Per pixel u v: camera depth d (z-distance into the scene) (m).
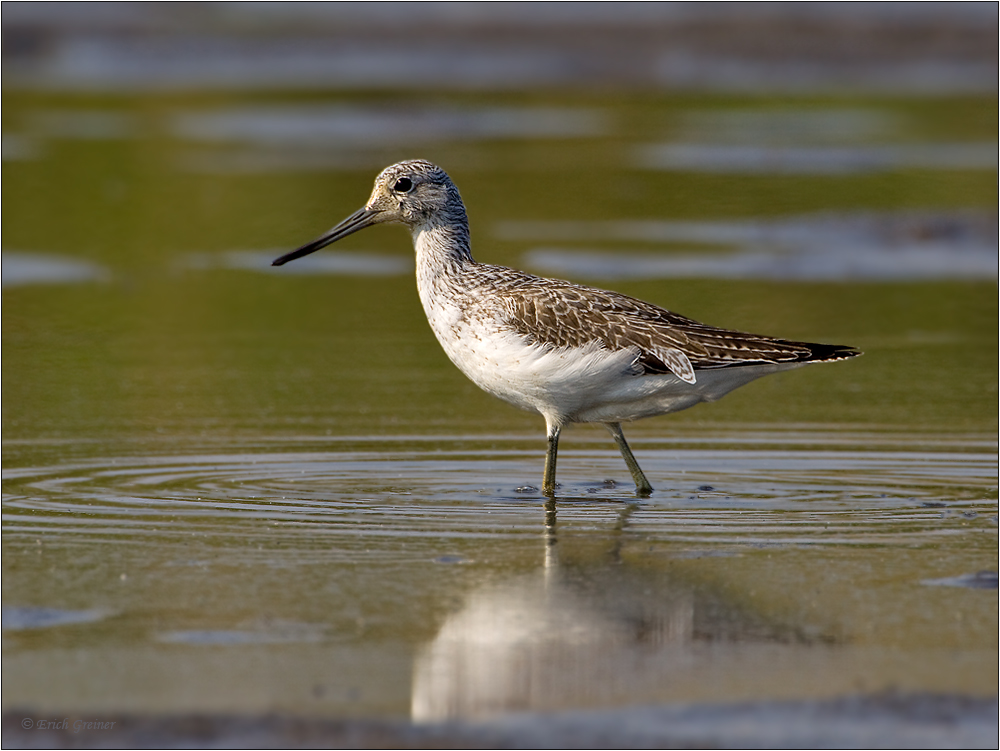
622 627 11.15
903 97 51.50
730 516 14.38
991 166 39.19
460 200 16.55
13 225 32.34
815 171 38.97
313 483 15.60
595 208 34.88
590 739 9.21
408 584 12.15
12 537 13.40
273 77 55.34
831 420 18.77
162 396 19.88
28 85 53.06
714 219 33.69
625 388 15.17
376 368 21.84
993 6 59.62
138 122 46.25
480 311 15.65
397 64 58.00
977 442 17.53
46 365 21.70
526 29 60.25
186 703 9.72
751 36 58.44
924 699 9.80
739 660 10.46
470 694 9.88
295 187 36.72
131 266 29.27
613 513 14.52
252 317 25.50
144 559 12.79
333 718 9.49
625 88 53.53
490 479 15.93
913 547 13.23
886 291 27.33
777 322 24.77
